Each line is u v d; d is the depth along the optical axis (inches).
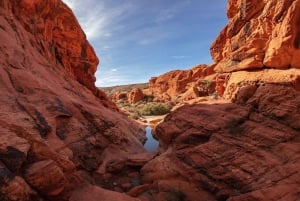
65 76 868.0
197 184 421.4
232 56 725.9
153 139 924.0
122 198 359.9
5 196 226.5
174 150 527.2
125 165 545.0
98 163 526.0
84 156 495.5
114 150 612.1
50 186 269.9
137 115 1649.9
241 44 741.9
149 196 422.3
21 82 464.4
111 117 770.8
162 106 1863.9
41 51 757.3
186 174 446.6
